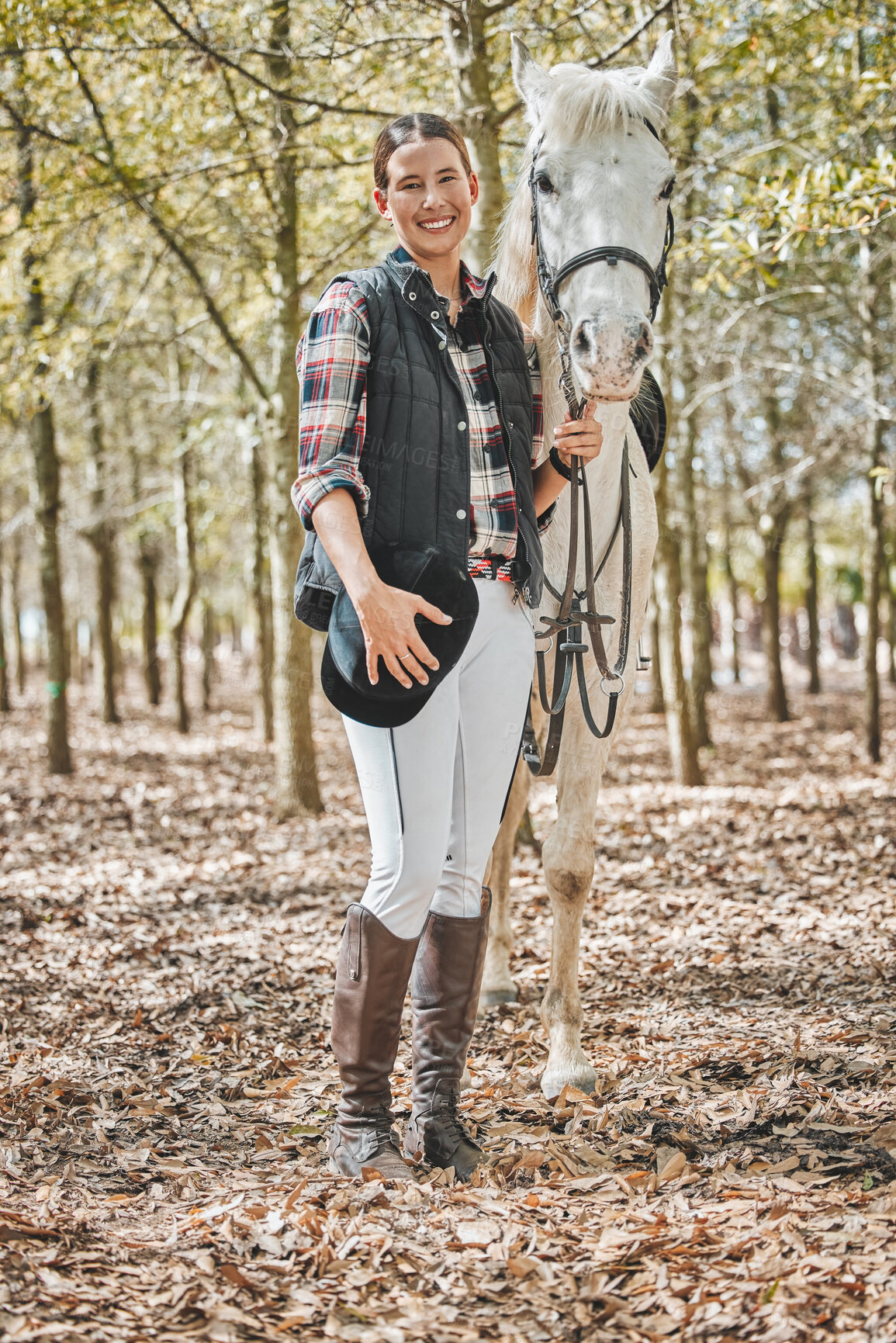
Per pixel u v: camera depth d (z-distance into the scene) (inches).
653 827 316.5
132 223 327.6
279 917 222.7
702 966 171.6
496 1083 122.8
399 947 88.7
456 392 85.7
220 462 577.6
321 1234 83.3
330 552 78.7
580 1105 109.8
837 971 162.6
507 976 158.4
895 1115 102.3
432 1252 81.0
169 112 292.7
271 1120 116.6
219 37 263.7
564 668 110.7
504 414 90.6
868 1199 85.3
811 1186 88.7
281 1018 156.5
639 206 91.2
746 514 634.8
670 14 225.3
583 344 86.2
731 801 355.3
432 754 85.4
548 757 110.1
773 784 396.2
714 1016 144.4
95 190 295.6
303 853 294.7
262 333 426.3
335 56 232.4
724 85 314.0
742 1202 86.6
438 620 79.8
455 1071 96.6
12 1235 81.3
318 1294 75.8
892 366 386.9
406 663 78.5
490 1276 77.8
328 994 166.4
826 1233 79.4
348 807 372.5
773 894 226.1
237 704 879.7
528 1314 72.7
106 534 650.2
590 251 89.5
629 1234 81.7
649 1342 68.9
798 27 254.1
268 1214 87.4
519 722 92.5
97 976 178.7
